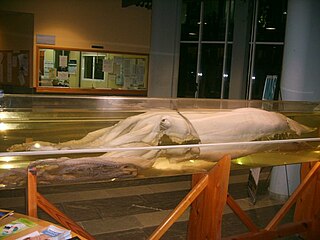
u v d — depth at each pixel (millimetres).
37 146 2266
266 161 3109
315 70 4812
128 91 9641
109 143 2498
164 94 7875
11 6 8523
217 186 2697
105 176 2398
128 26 9414
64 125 2617
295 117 3582
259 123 3031
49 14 8586
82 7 8852
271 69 9844
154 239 2541
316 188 3670
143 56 9688
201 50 11016
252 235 3336
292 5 4812
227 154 2686
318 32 4754
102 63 9242
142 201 4789
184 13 10961
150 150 2512
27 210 2225
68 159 2281
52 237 1936
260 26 9859
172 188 5359
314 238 3717
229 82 10641
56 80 8867
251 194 4969
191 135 2740
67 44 8852
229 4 10375
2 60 8758
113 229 3926
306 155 3287
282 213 3506
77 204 4574
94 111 2947
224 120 2920
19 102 2902
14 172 2197
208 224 2781
